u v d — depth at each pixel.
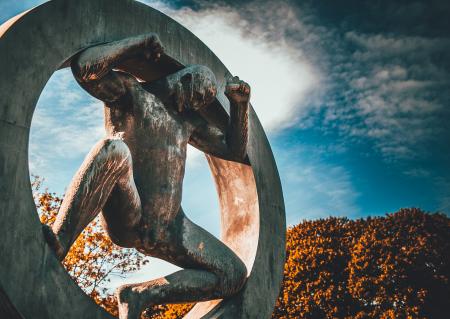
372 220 26.86
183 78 5.67
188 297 5.55
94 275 15.43
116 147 4.79
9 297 4.11
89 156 4.75
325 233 26.77
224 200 7.18
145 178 5.39
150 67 6.25
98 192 4.74
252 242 6.68
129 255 15.81
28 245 4.32
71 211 4.62
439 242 25.36
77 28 5.22
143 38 5.43
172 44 6.36
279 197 7.23
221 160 7.02
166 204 5.45
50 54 4.90
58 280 4.48
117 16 5.70
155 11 6.21
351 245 26.06
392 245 24.94
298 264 25.22
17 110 4.52
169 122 5.62
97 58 5.11
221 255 5.86
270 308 6.47
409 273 24.16
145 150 5.42
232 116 6.21
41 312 4.30
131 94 5.42
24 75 4.63
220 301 6.08
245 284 6.21
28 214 4.39
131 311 5.07
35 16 4.84
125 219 5.18
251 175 6.92
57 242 4.51
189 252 5.65
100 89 5.24
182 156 5.68
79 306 4.57
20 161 4.45
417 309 23.52
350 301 24.33
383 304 23.83
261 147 7.21
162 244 5.54
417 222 25.91
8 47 4.54
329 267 25.14
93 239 15.48
